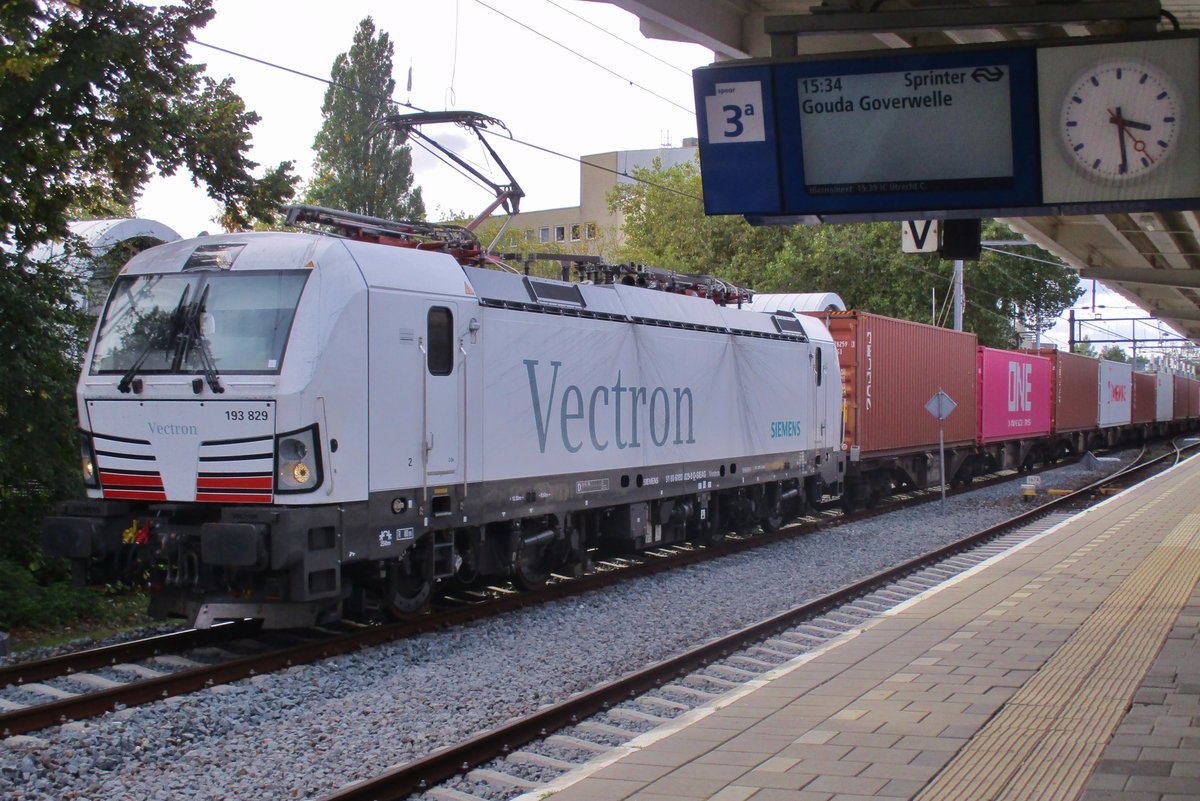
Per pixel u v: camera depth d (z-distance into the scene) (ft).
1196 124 23.09
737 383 55.31
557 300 42.11
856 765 19.27
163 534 31.37
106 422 32.99
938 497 87.86
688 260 163.94
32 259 41.91
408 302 33.99
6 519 41.09
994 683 25.21
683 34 29.84
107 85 38.42
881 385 75.46
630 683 28.19
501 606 39.32
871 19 24.81
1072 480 107.34
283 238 32.81
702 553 53.16
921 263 146.30
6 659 31.19
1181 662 27.04
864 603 41.78
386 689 28.58
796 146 25.36
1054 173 24.00
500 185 44.37
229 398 30.99
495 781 21.71
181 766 22.35
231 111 43.06
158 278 33.58
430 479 34.88
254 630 35.37
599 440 44.27
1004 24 23.97
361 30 156.97
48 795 20.57
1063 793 17.44
